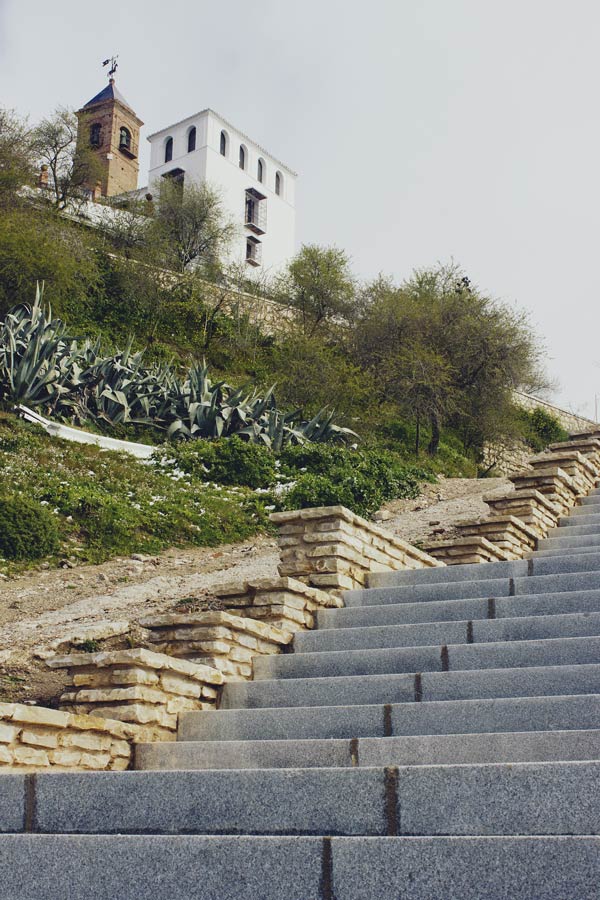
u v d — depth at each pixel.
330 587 8.23
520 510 11.33
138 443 21.50
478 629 6.70
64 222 36.19
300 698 6.34
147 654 6.09
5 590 11.77
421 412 30.98
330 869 3.72
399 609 7.46
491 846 3.55
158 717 6.06
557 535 11.52
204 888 3.85
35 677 7.48
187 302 36.16
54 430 20.14
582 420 44.25
